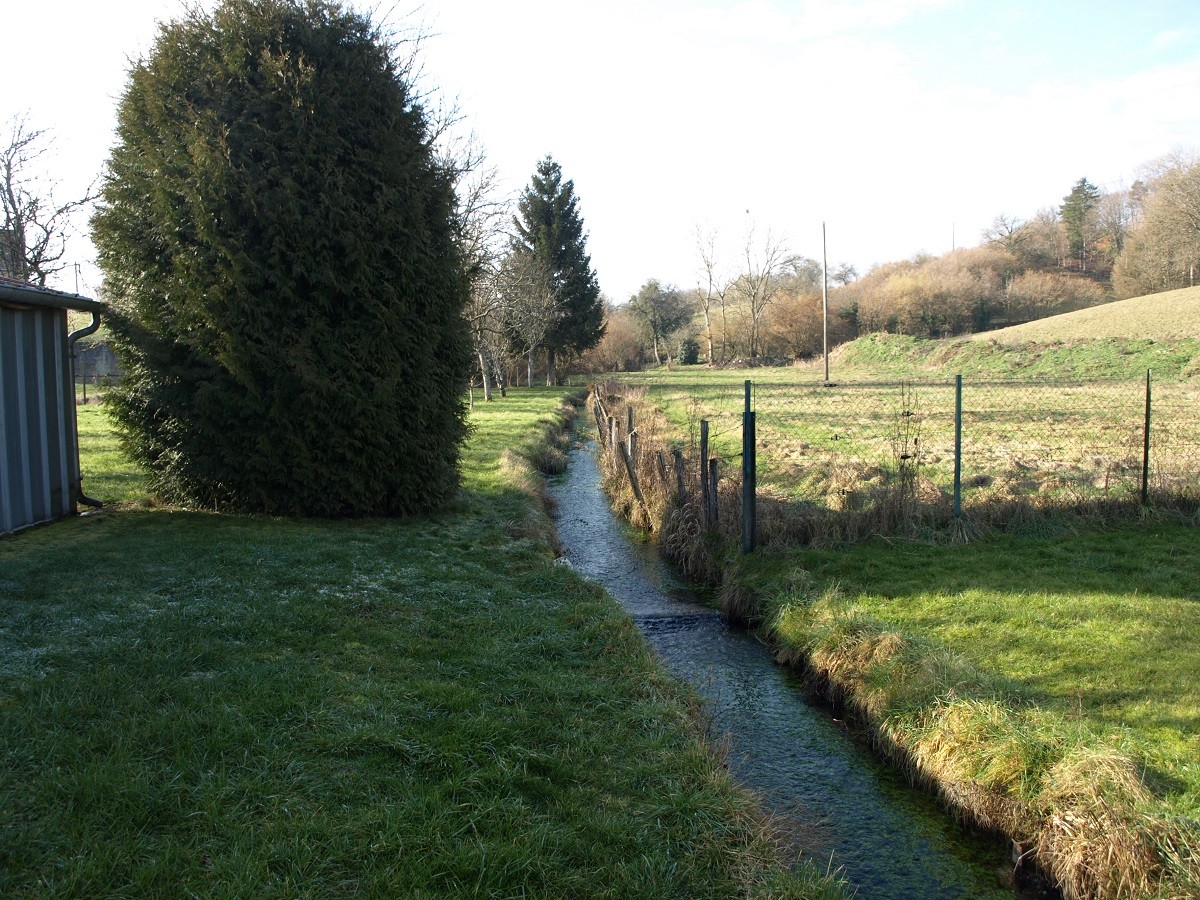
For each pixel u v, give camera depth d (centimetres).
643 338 7056
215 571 680
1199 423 1745
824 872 387
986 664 553
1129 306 4638
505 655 552
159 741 379
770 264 6562
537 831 341
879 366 4550
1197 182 5175
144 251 891
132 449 957
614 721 473
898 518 888
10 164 2266
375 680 483
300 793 355
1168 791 384
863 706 545
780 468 1346
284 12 912
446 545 859
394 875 306
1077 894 363
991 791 421
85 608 565
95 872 286
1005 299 5872
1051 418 1966
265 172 879
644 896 315
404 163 966
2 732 376
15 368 812
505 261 2969
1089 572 743
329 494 934
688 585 898
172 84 890
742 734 538
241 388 898
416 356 959
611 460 1576
